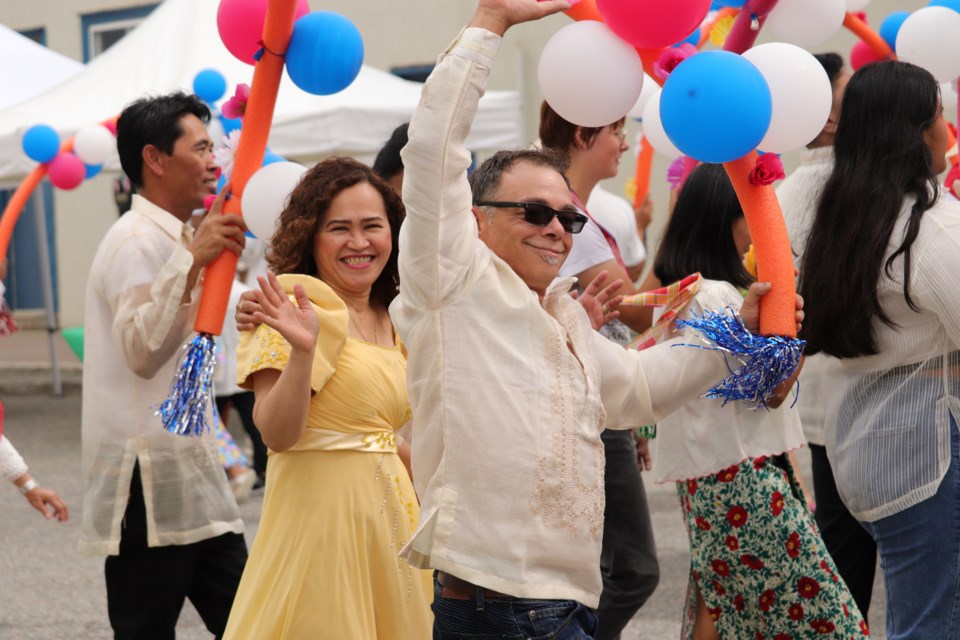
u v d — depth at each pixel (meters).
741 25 2.85
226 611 4.02
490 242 2.78
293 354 3.00
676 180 4.59
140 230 3.96
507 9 2.58
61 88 9.66
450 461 2.58
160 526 3.85
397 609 3.24
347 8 14.78
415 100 9.25
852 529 4.44
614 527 4.13
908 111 3.32
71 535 7.23
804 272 3.45
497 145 9.58
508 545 2.55
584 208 4.26
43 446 10.34
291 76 3.52
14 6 18.17
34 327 18.70
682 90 2.48
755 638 3.70
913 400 3.31
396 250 3.46
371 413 3.24
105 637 5.35
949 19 4.29
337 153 8.94
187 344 3.50
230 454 7.78
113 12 17.42
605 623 4.16
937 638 3.27
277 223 3.55
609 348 2.86
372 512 3.21
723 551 3.67
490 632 2.63
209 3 10.09
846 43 11.25
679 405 2.94
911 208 3.28
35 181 7.43
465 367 2.61
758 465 3.66
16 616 5.67
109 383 3.88
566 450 2.61
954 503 3.25
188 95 4.18
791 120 2.60
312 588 3.13
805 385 4.52
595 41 2.60
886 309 3.30
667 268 3.98
